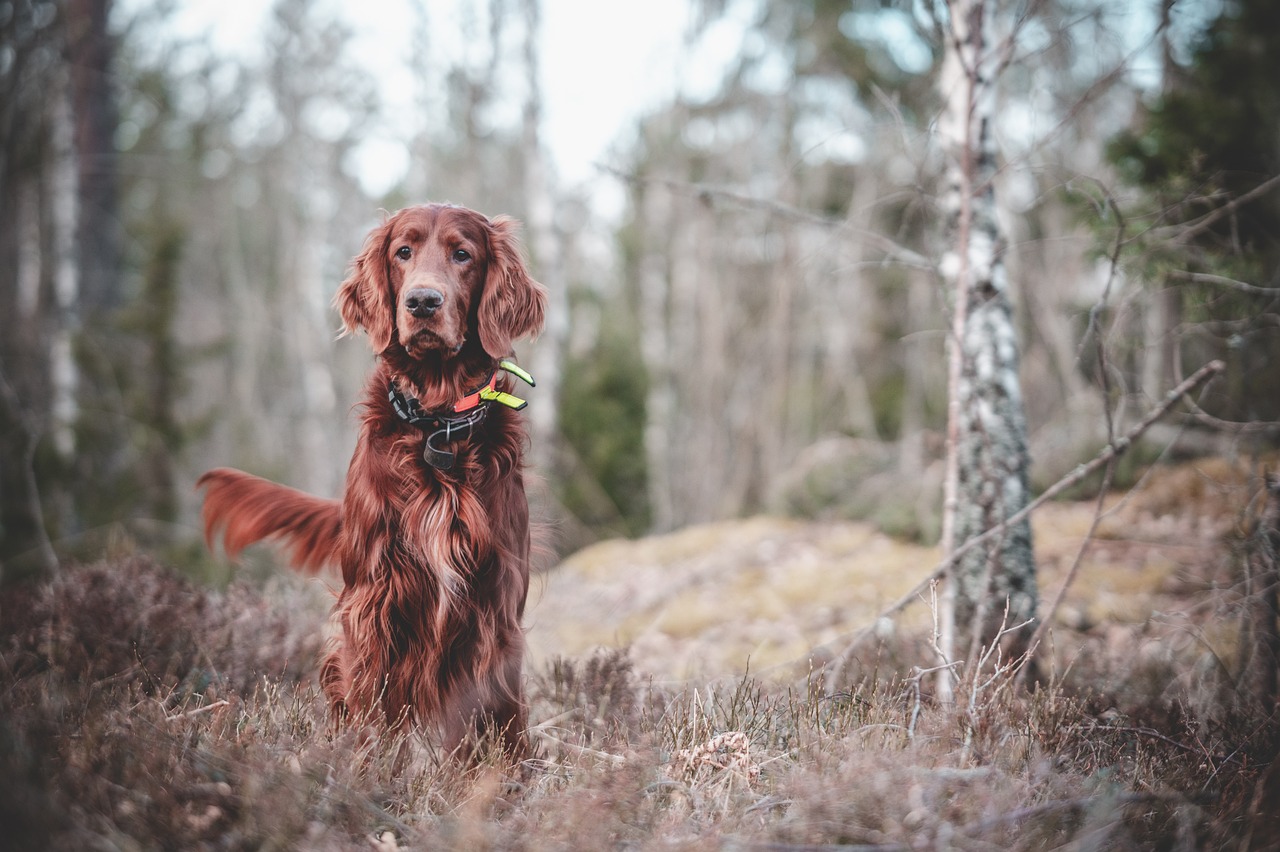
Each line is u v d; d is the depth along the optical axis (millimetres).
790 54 18641
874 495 11242
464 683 3320
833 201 18641
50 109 10977
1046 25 5668
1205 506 8133
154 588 4691
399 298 3486
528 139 13000
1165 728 3564
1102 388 3924
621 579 9680
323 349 19375
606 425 16438
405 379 3496
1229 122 7078
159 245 11898
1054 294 12578
